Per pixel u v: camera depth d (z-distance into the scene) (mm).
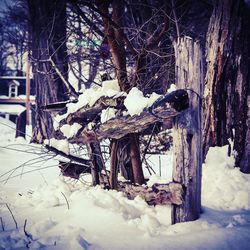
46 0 9984
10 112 37531
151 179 4980
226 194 4336
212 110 5176
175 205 3320
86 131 4184
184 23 8797
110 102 3668
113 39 4551
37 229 3145
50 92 10484
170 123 3543
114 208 3559
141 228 3168
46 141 4637
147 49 4637
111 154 4324
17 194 4887
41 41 9953
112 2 4715
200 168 3359
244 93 4965
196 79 3223
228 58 5105
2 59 40750
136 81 4543
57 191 4375
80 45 6855
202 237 2875
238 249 2684
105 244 2770
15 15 17578
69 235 2977
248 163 4758
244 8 5102
